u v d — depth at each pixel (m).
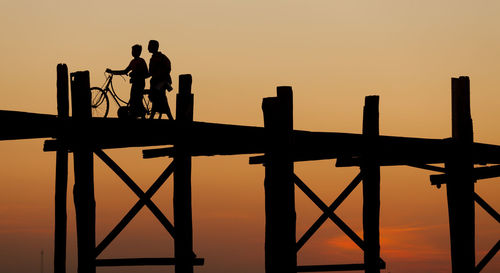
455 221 30.05
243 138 25.91
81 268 25.03
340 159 28.20
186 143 25.70
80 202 24.97
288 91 26.16
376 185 27.62
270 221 26.08
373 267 27.31
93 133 24.94
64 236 25.91
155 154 26.11
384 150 27.84
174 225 25.80
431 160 29.64
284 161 26.02
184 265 25.59
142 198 25.50
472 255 30.11
